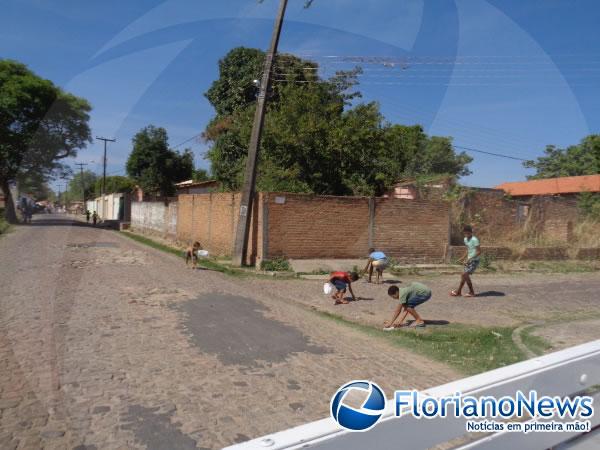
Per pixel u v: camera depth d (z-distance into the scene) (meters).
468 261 9.03
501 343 5.78
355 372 4.51
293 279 10.58
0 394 3.14
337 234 12.62
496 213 14.79
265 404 3.67
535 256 13.68
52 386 3.29
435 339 5.93
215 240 14.16
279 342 5.20
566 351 2.00
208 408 3.49
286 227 12.13
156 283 6.07
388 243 13.14
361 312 7.50
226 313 5.89
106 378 3.58
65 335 3.50
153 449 2.88
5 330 3.16
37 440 2.81
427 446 1.51
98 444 2.85
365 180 14.30
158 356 4.18
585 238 13.30
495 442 1.69
